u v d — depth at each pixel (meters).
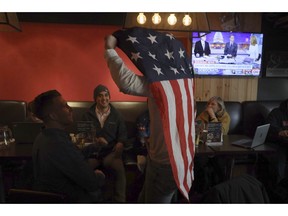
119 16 3.64
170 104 1.30
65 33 3.66
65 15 3.56
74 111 3.21
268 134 2.74
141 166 2.33
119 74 1.23
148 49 1.33
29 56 3.64
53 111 1.45
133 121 3.25
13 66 3.63
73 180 1.42
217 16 3.75
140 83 1.26
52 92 1.50
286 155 2.78
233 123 3.42
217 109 2.88
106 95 2.63
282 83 4.09
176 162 1.33
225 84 3.91
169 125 1.29
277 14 3.74
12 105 3.20
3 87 3.65
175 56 1.44
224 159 2.66
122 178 2.41
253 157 2.91
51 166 1.38
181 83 1.38
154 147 1.42
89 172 1.46
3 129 2.22
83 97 3.82
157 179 1.43
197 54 3.71
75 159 1.41
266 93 4.08
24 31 3.58
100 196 1.65
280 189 2.39
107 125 2.61
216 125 2.40
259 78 4.03
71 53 3.71
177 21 2.47
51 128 1.45
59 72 3.73
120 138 2.61
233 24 3.80
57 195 1.23
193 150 1.49
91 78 3.79
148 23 2.45
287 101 2.98
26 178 1.75
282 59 4.03
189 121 1.44
